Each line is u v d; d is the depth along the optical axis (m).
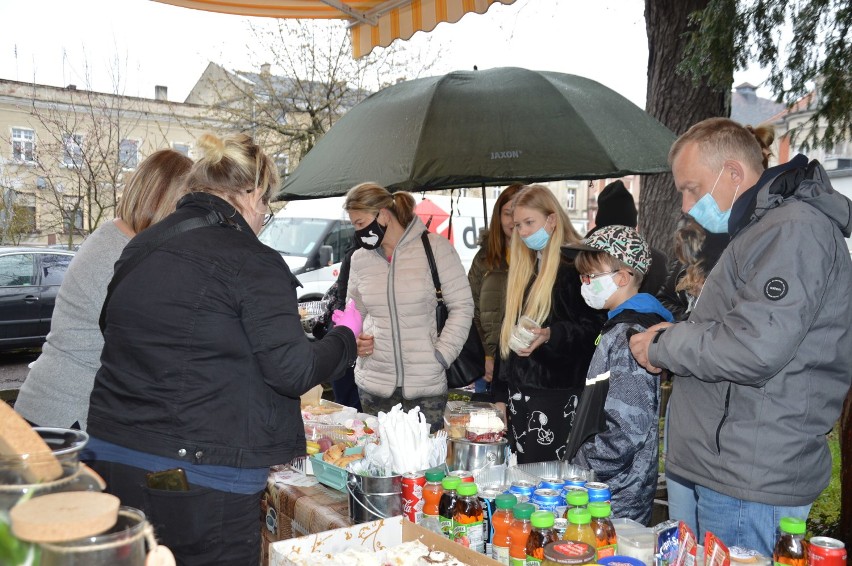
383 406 3.36
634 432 1.99
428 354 3.30
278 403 1.78
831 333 1.65
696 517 1.94
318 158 3.84
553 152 3.24
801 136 5.04
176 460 1.66
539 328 2.65
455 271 3.36
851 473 2.88
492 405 2.88
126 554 0.77
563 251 2.69
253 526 1.79
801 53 4.68
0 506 0.79
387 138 3.51
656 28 5.62
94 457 1.72
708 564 1.38
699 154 1.87
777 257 1.59
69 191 14.93
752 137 1.89
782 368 1.62
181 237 1.73
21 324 10.48
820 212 1.66
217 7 3.64
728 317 1.66
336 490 2.39
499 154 3.23
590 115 3.39
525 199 2.79
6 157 15.52
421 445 2.05
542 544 1.46
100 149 14.23
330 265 10.52
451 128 3.36
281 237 10.72
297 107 15.51
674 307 3.02
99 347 2.18
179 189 2.10
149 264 1.72
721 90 5.06
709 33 4.64
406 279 3.30
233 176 1.80
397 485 1.96
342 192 3.51
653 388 2.04
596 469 2.04
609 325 2.11
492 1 2.98
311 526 2.20
